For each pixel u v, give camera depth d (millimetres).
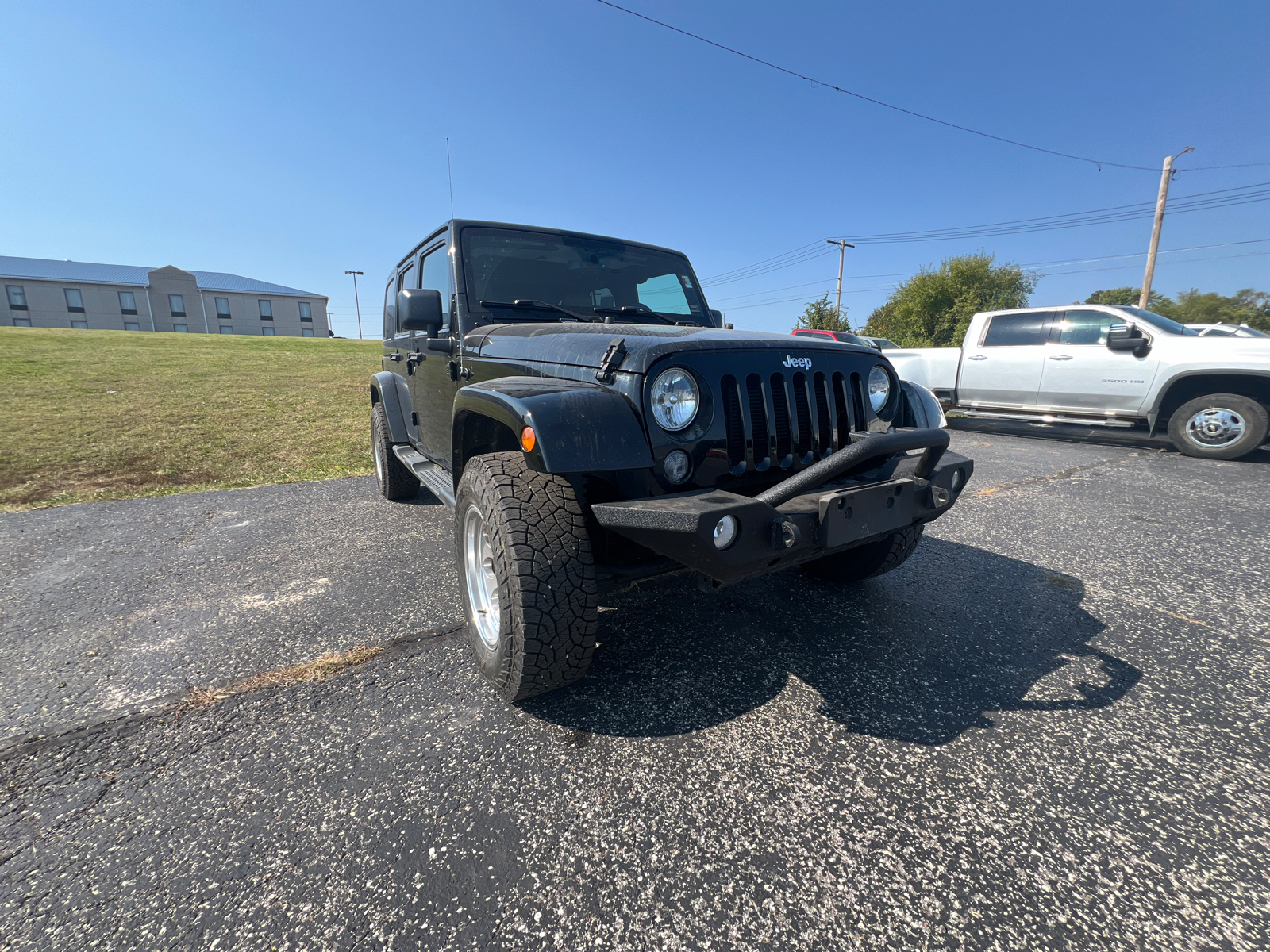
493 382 2283
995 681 2316
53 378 13102
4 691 2232
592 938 1306
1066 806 1684
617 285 3635
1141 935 1312
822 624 2793
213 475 6102
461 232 3273
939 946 1291
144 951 1265
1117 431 9312
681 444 1999
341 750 1911
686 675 2350
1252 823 1620
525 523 1940
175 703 2162
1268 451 7445
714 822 1627
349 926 1327
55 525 4363
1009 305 40219
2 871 1460
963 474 2352
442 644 2596
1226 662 2457
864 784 1770
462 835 1580
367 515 4648
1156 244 20719
